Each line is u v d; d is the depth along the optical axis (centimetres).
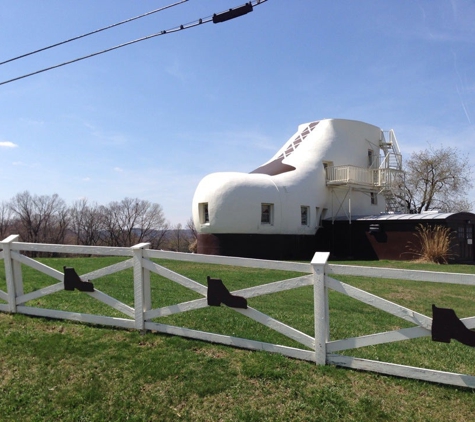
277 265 495
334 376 445
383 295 1030
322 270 465
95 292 610
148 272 586
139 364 484
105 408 407
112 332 585
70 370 477
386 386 427
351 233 2572
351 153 2956
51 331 598
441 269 1783
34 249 659
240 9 751
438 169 4166
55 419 394
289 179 2584
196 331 551
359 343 453
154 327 578
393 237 2372
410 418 376
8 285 685
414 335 423
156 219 7119
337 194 2842
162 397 421
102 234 6819
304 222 2639
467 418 374
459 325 400
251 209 2348
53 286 644
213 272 1352
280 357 486
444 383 421
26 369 481
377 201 3127
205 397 419
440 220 2172
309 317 709
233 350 517
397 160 3098
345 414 385
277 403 405
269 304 830
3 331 595
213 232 2372
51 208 6281
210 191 2380
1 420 391
